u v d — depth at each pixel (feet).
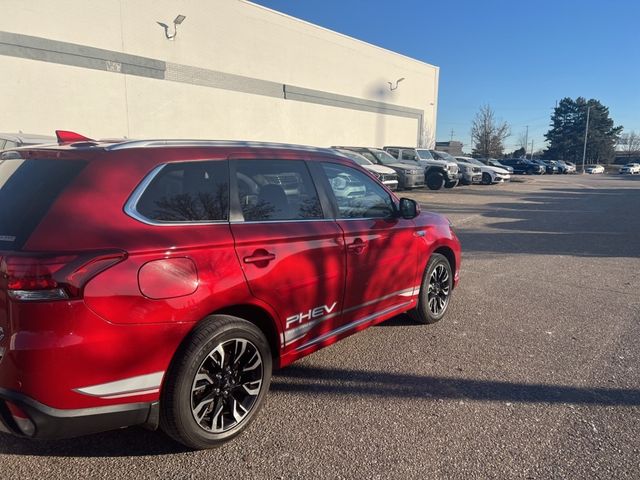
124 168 8.51
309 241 10.84
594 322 16.74
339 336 12.18
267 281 9.75
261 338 9.77
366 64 95.81
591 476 8.57
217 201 9.49
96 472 8.50
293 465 8.77
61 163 8.50
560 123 311.88
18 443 9.38
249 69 71.51
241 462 8.83
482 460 8.98
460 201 59.67
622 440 9.73
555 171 194.49
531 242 32.60
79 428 7.65
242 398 9.73
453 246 16.58
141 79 58.18
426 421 10.32
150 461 8.83
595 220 44.52
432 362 13.29
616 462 8.98
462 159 101.09
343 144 92.99
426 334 15.37
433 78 119.55
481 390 11.75
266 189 10.55
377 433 9.84
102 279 7.47
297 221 10.89
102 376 7.61
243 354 9.55
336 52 87.71
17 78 47.75
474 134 203.72
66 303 7.22
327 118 88.12
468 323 16.44
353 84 93.20
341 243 11.70
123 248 7.75
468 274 23.38
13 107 47.78
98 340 7.48
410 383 12.05
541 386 12.01
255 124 73.77
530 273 23.79
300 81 80.84
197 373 8.66
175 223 8.68
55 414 7.35
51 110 50.57
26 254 7.21
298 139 82.23
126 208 8.20
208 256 8.78
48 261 7.14
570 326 16.31
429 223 15.49
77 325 7.30
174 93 61.98
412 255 14.42
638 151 320.50
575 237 34.88
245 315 10.06
